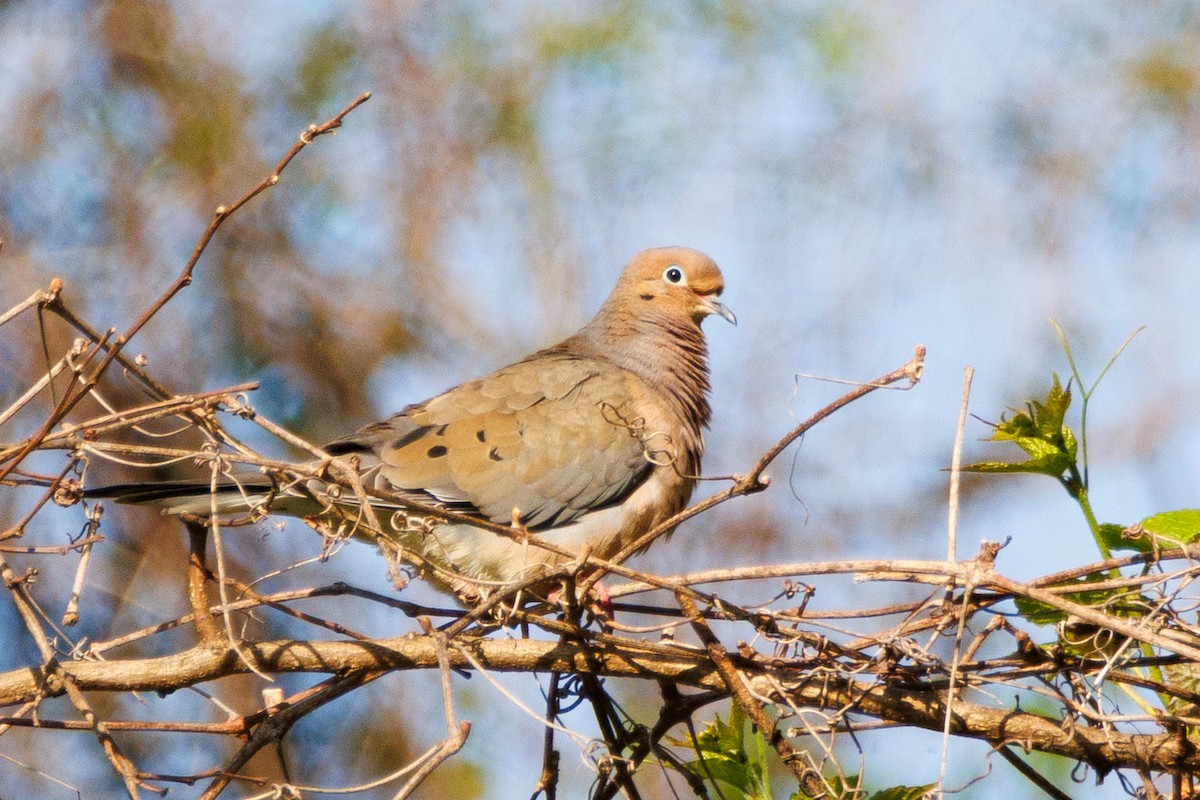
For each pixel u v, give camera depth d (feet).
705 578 23.27
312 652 24.80
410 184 58.18
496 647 25.46
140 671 24.27
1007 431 25.29
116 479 49.47
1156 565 23.98
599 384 36.81
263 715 24.40
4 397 50.62
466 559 32.89
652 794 47.57
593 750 24.31
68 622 24.29
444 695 22.33
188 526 26.37
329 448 35.96
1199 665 23.73
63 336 51.42
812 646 24.64
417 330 56.80
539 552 32.48
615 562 25.09
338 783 49.70
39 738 46.24
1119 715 23.13
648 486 36.29
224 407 24.40
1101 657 23.98
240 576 49.96
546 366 37.32
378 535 23.67
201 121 56.44
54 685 23.76
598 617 25.38
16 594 23.95
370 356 55.93
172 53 57.16
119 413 23.76
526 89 59.06
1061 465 24.95
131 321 53.52
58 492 24.79
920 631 24.31
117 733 47.34
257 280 55.57
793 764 23.91
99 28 56.39
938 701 24.43
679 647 25.03
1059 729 24.09
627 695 49.70
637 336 39.45
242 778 23.67
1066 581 23.58
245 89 57.72
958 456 23.16
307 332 55.52
